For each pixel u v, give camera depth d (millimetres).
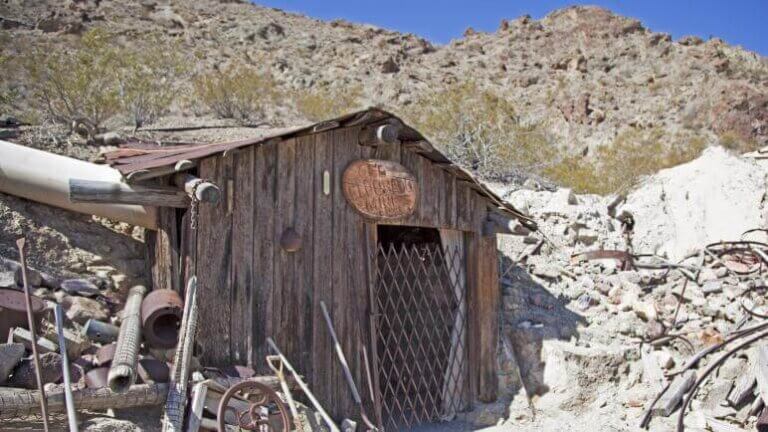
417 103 29500
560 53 46625
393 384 9617
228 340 7145
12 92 15797
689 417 8758
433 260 9375
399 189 8539
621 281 11125
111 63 19281
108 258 7895
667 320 10312
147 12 40438
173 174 7273
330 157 8062
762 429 7996
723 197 13164
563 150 28953
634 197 13852
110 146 11469
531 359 9500
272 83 25344
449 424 8992
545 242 11898
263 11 48812
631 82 41938
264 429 6445
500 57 46250
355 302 8156
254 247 7418
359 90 33156
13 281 6738
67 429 5672
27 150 7734
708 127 35000
